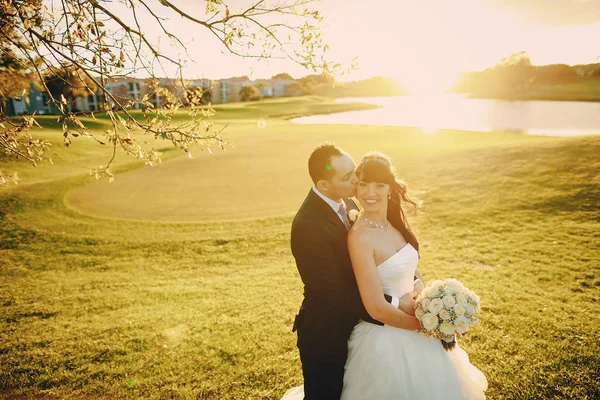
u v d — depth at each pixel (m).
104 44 3.05
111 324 5.37
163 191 14.41
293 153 22.67
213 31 3.17
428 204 11.00
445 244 8.16
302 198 12.94
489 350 4.07
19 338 5.04
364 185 2.66
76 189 14.85
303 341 2.92
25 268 8.08
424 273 6.61
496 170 13.10
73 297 6.52
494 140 23.73
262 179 15.91
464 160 15.10
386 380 2.66
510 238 8.13
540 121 46.84
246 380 3.90
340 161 2.71
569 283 5.84
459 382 2.71
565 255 6.93
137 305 6.11
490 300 5.32
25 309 6.05
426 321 2.53
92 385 3.95
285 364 4.13
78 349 4.68
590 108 67.38
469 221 9.50
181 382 3.93
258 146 26.02
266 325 5.07
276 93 189.12
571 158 12.78
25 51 3.08
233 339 4.74
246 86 136.50
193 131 3.33
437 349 2.76
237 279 7.07
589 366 3.66
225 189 14.47
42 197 13.44
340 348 2.89
